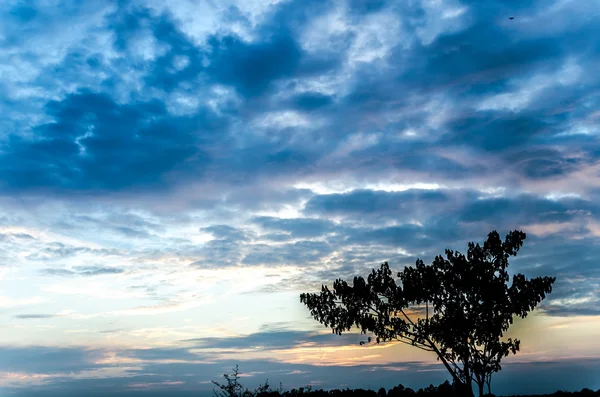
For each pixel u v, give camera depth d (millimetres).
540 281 24188
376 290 26109
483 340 24391
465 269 24625
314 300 26938
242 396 23203
